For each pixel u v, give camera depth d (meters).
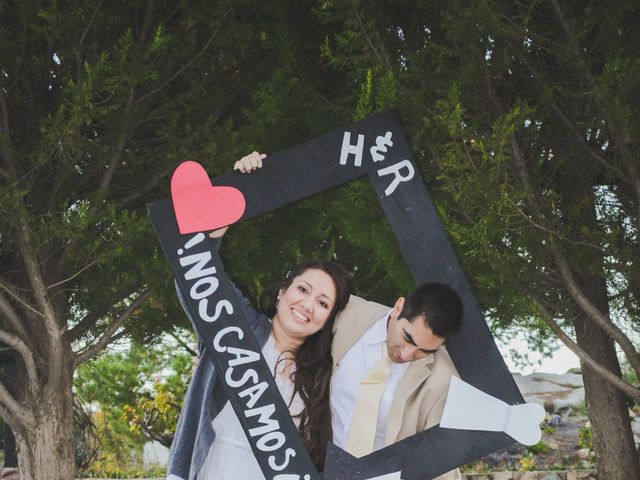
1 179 5.43
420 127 4.58
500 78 4.86
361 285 6.81
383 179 3.04
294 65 5.56
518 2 4.46
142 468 9.85
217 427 3.18
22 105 5.80
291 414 3.19
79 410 8.97
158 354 9.91
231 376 2.94
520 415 2.86
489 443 2.86
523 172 4.50
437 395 3.09
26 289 5.53
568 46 4.38
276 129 5.52
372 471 2.87
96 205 5.08
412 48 5.11
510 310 4.94
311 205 5.77
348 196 4.91
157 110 5.45
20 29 5.47
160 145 5.93
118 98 5.17
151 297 5.76
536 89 4.81
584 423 8.61
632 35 4.72
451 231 4.28
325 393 3.20
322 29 6.03
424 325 2.94
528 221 4.43
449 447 2.87
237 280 5.61
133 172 5.80
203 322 2.97
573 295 4.63
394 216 3.02
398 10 5.27
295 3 5.97
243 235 5.52
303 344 3.25
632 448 5.37
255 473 3.10
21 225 4.80
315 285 3.19
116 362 9.98
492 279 4.64
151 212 2.98
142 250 5.43
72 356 5.57
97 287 5.73
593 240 4.64
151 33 5.59
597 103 4.19
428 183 4.84
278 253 6.11
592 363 4.68
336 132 3.06
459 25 4.33
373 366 3.20
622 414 5.39
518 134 4.75
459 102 4.39
